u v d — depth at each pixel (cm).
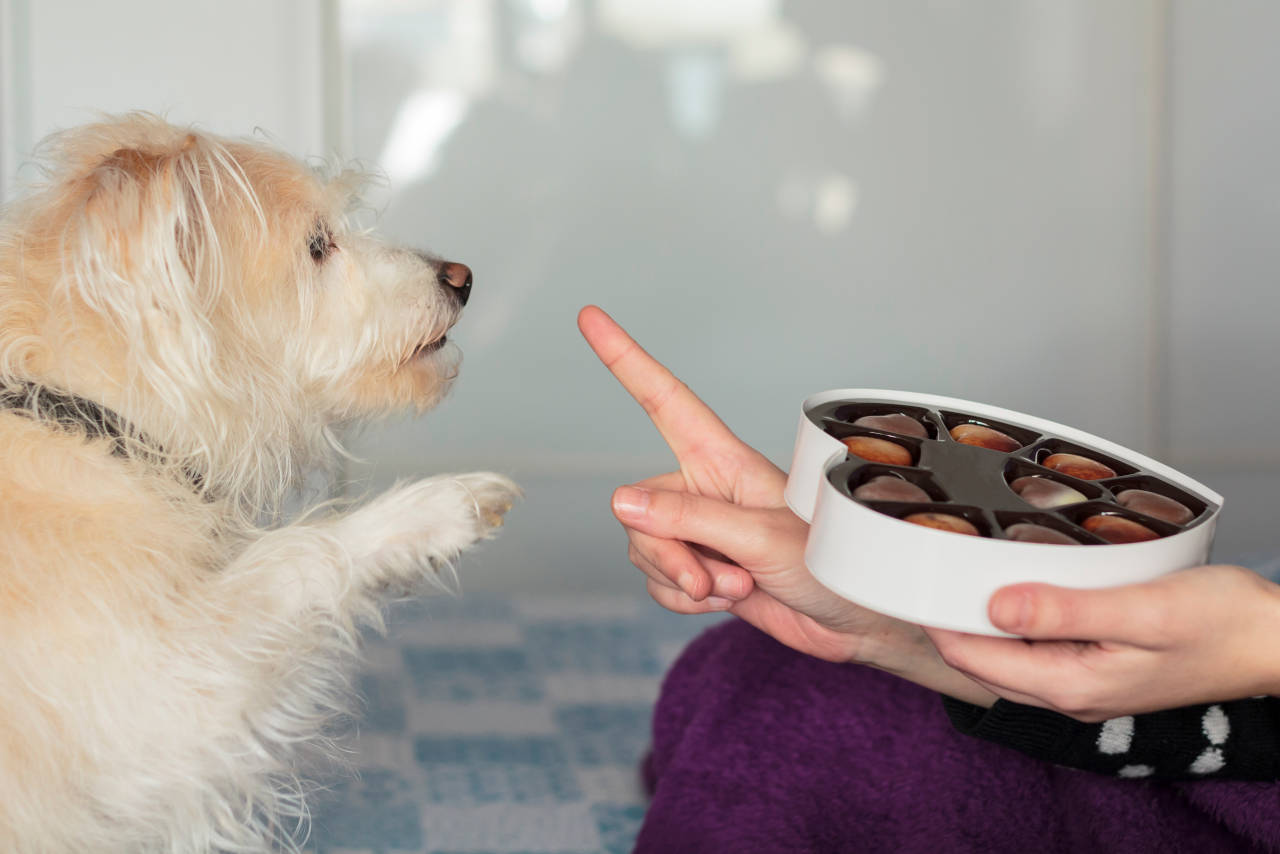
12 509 79
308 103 194
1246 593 62
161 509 83
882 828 87
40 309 86
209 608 82
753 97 201
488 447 204
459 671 125
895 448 67
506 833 96
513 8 196
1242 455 212
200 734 80
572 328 204
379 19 194
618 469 205
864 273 206
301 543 86
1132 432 212
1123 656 62
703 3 198
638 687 122
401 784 102
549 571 207
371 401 102
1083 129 204
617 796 101
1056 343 209
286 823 96
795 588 76
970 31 202
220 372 89
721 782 90
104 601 78
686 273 204
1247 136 205
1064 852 83
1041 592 59
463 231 200
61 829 77
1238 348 210
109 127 94
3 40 186
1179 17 203
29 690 76
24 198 92
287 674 85
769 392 208
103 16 188
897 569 60
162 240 84
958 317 208
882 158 204
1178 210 207
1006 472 67
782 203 204
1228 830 81
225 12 190
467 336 202
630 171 201
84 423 83
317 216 97
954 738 89
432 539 89
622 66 199
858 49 202
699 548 80
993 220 206
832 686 93
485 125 198
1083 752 77
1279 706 77
